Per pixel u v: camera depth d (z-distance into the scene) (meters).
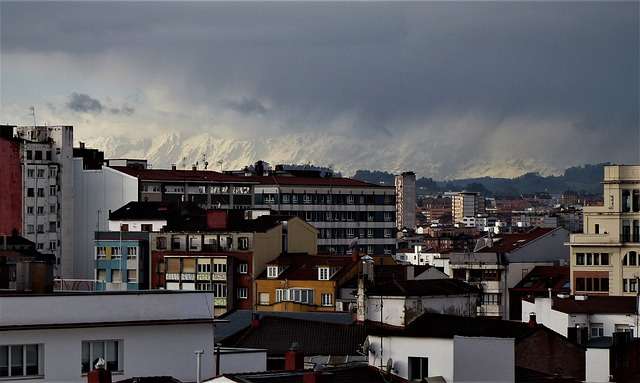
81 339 91.31
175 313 94.56
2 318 89.31
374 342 95.81
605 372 116.06
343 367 95.94
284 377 86.75
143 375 92.88
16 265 105.44
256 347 143.25
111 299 92.62
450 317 111.88
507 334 109.88
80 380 90.81
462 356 92.19
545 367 126.00
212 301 95.69
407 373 94.12
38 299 90.44
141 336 93.12
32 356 89.94
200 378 89.06
